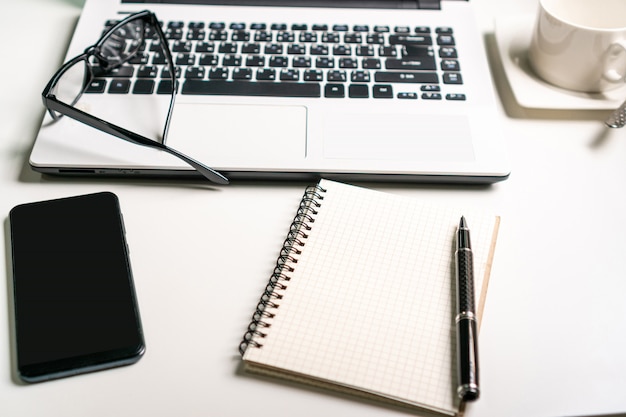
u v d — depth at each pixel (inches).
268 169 23.5
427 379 18.4
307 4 29.1
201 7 28.8
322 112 25.1
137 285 21.0
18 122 25.8
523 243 22.6
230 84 25.8
